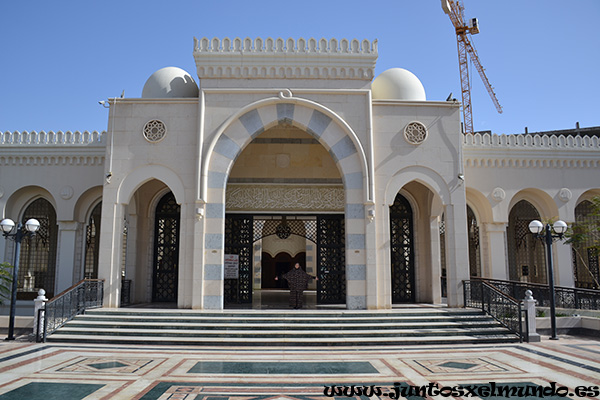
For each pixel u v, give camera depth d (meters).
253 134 14.43
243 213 16.48
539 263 20.06
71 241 18.17
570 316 14.02
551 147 18.62
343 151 14.38
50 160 18.36
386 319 12.39
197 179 13.95
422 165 14.55
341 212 16.56
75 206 18.16
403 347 10.73
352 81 14.72
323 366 8.77
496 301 12.59
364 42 14.80
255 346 10.85
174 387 7.23
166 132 14.38
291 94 14.46
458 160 14.68
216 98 14.46
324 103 14.54
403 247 17.22
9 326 11.67
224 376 7.98
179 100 14.53
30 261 19.28
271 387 7.29
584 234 18.06
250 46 14.63
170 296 16.81
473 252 20.59
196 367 8.65
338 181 16.75
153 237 16.98
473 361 9.20
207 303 13.47
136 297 16.36
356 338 11.23
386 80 15.87
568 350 10.41
